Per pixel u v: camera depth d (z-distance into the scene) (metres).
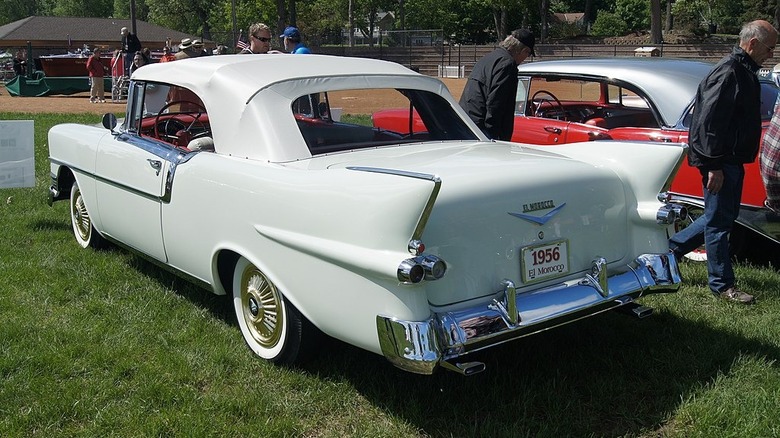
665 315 4.29
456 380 3.46
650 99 5.70
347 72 4.15
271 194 3.32
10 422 3.09
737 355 3.72
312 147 3.75
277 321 3.59
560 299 3.15
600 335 4.00
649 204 3.53
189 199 3.91
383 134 4.13
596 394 3.37
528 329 3.04
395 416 3.17
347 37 71.94
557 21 64.81
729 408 3.17
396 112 4.53
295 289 3.27
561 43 48.28
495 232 3.04
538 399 3.31
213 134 3.94
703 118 4.24
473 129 4.38
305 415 3.22
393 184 2.79
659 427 3.11
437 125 4.31
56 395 3.33
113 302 4.49
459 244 2.95
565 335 3.99
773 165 4.51
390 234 2.76
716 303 4.55
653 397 3.36
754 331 4.03
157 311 4.36
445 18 62.75
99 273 5.02
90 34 51.16
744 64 4.20
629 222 3.57
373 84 4.15
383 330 2.84
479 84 5.56
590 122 6.27
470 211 2.97
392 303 2.81
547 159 3.53
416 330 2.76
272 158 3.59
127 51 20.34
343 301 3.02
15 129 6.33
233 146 3.81
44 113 16.52
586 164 3.53
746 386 3.39
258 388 3.43
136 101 4.71
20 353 3.73
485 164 3.34
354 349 3.77
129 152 4.50
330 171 3.16
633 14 71.94
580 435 3.05
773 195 4.59
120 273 5.03
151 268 5.17
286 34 8.52
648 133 5.57
